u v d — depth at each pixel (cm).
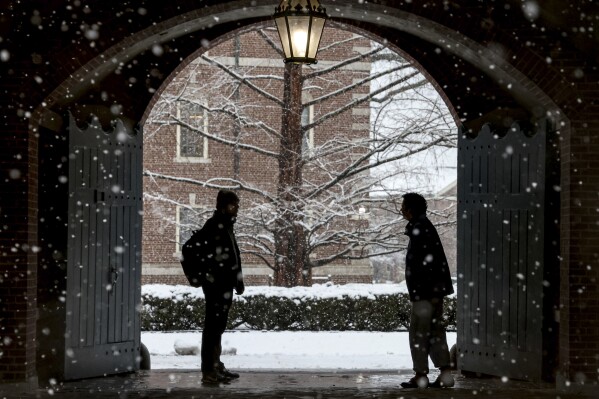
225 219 1066
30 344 1057
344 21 1304
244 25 1286
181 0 1073
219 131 2911
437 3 1084
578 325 1073
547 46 1083
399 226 2825
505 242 1178
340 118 3019
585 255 1077
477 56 1171
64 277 1119
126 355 1227
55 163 1127
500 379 1178
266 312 2280
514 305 1162
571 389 1060
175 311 2247
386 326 2298
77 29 1067
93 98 1251
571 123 1081
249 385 1102
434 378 1203
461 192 1255
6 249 1048
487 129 1215
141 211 1270
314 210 2630
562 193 1105
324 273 3164
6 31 1060
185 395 991
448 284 1050
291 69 2586
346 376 1230
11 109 1053
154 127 3116
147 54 1278
